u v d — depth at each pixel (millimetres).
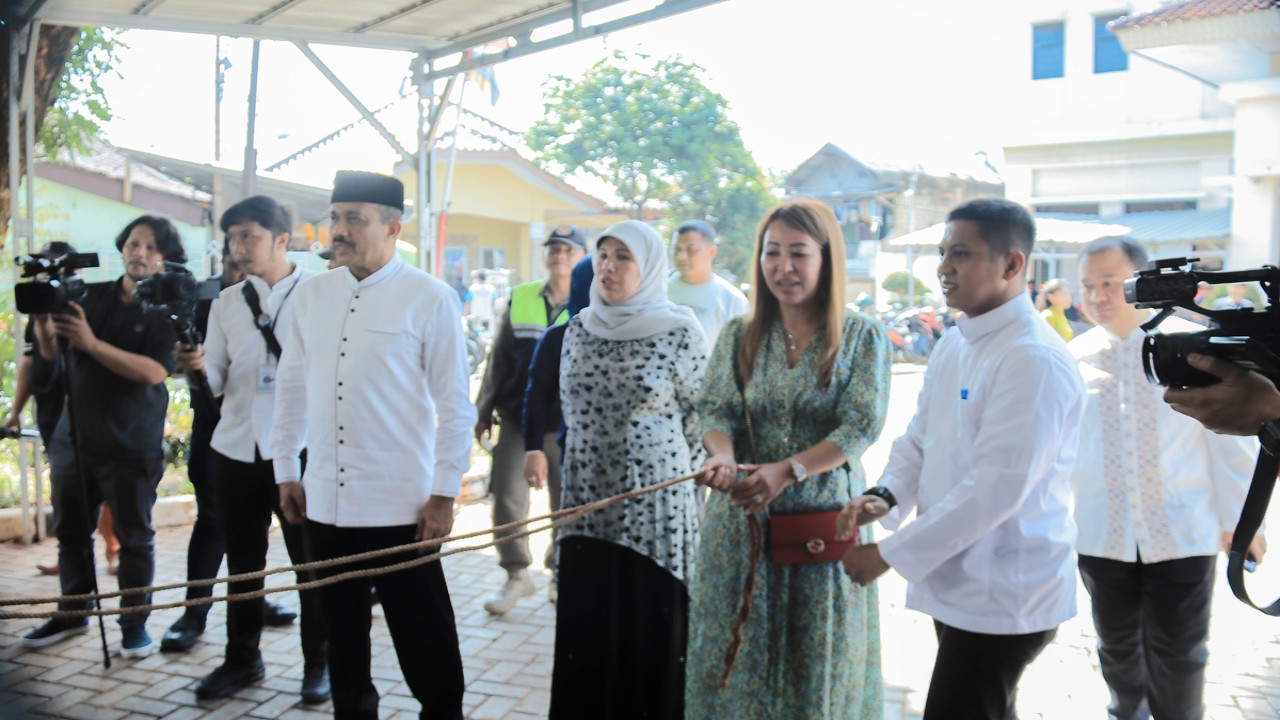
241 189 16797
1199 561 3389
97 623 5098
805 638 3086
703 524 3299
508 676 4473
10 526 6609
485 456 8742
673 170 27688
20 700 4219
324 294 3686
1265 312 1729
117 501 4684
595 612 3496
